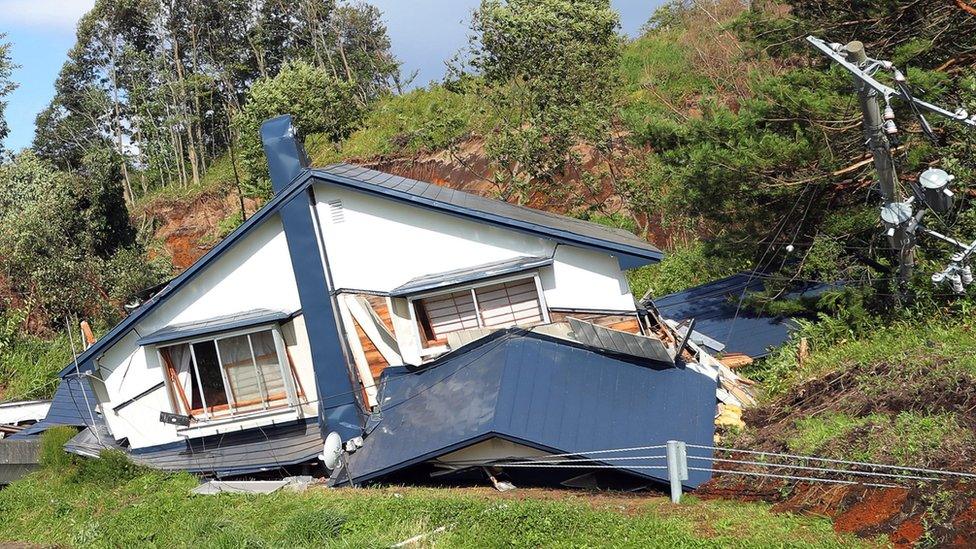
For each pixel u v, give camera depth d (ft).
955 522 32.48
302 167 59.47
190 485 54.49
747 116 62.08
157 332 57.62
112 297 111.65
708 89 111.96
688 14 135.44
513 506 42.34
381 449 50.67
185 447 58.18
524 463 47.09
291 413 56.44
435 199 56.24
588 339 50.67
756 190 61.21
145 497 53.31
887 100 44.78
